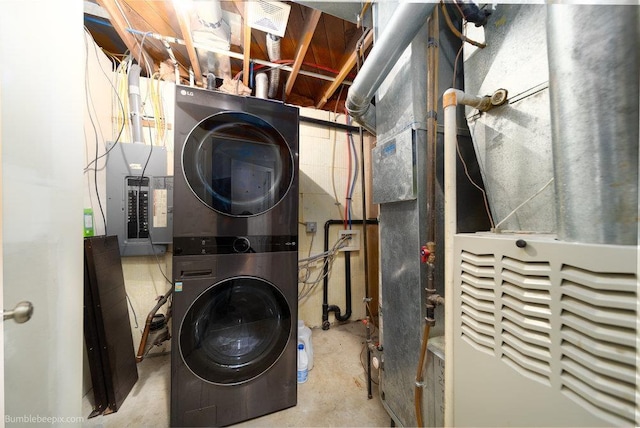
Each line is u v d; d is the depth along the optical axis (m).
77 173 0.74
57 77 0.66
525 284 0.47
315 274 2.09
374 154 1.18
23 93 0.56
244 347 1.18
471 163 1.03
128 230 1.53
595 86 0.42
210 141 1.11
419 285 0.91
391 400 1.08
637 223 0.38
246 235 1.14
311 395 1.29
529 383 0.45
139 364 1.54
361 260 2.26
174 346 1.02
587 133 0.43
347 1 1.07
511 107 0.79
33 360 0.58
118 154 1.51
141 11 1.26
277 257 1.19
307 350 1.50
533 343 0.45
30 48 0.58
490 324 0.55
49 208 0.64
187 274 1.04
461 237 0.65
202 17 1.22
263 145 1.21
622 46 0.40
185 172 1.05
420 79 0.95
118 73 1.58
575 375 0.39
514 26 0.78
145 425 1.10
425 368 0.88
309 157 2.10
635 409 0.32
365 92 1.05
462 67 1.05
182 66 1.74
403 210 1.01
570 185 0.45
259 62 1.65
